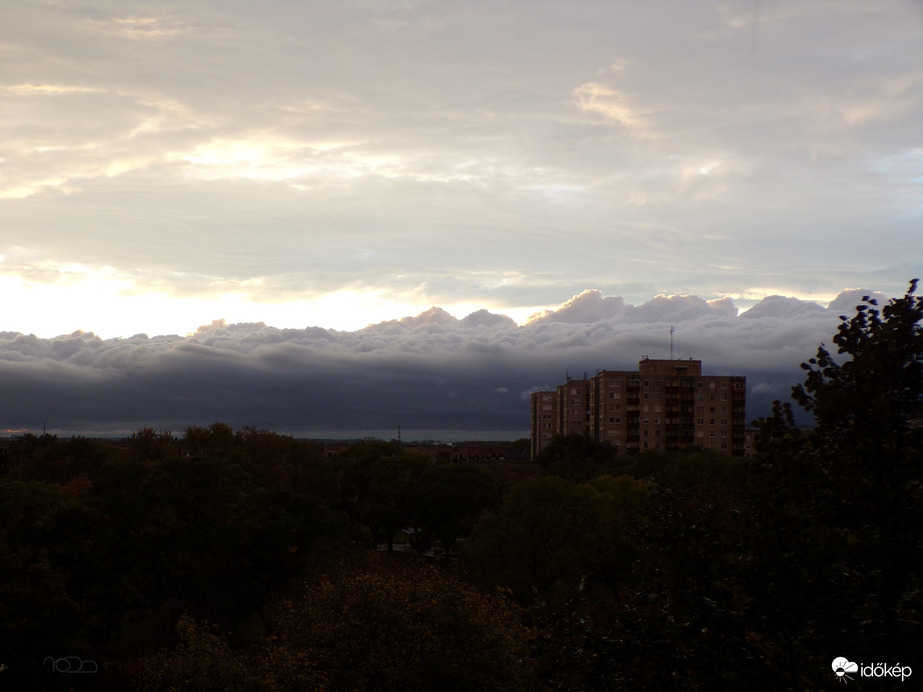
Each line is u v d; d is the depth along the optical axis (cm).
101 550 4703
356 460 10069
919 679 987
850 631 1070
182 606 4706
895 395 1145
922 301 1162
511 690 2383
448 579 2888
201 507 5988
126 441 12475
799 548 1119
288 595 4859
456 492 8019
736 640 1139
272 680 2450
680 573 1185
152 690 2830
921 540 1066
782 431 1262
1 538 4175
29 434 13300
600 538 4894
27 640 3656
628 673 1193
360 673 2447
